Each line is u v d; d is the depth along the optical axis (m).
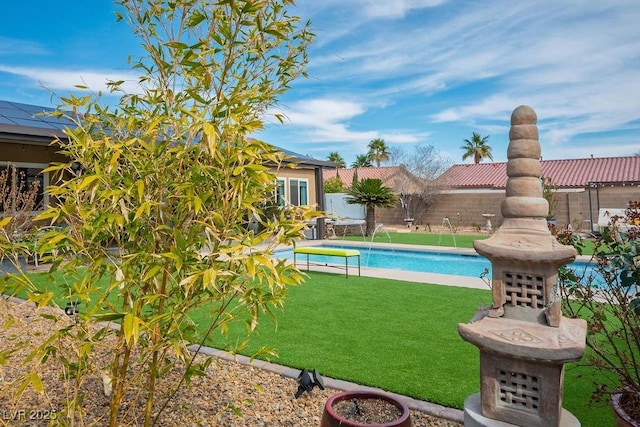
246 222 2.34
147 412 2.50
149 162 2.11
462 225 25.66
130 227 2.14
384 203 21.20
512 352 2.24
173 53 2.32
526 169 2.47
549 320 2.29
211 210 2.16
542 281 2.34
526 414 2.29
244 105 2.11
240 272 2.08
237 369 4.17
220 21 2.19
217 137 2.06
